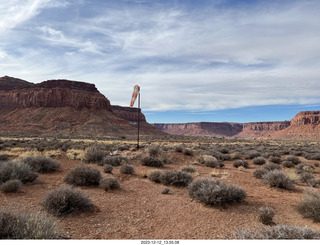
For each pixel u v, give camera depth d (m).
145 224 5.14
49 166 11.01
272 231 3.61
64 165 13.30
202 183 7.30
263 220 5.27
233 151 27.64
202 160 16.59
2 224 3.45
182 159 17.50
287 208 6.44
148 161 14.49
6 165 8.56
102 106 164.38
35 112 135.62
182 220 5.43
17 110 140.12
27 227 3.47
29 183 8.43
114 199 7.06
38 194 7.06
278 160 18.03
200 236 4.50
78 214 5.52
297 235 3.38
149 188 8.76
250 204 6.78
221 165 15.42
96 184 8.91
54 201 5.49
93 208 6.05
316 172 13.96
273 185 9.30
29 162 10.82
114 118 159.62
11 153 17.09
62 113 138.25
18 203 6.02
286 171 13.75
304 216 5.69
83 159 15.64
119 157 14.98
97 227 4.84
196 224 5.18
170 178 9.36
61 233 4.30
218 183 7.67
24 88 161.12
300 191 8.71
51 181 9.05
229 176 11.62
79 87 175.38
